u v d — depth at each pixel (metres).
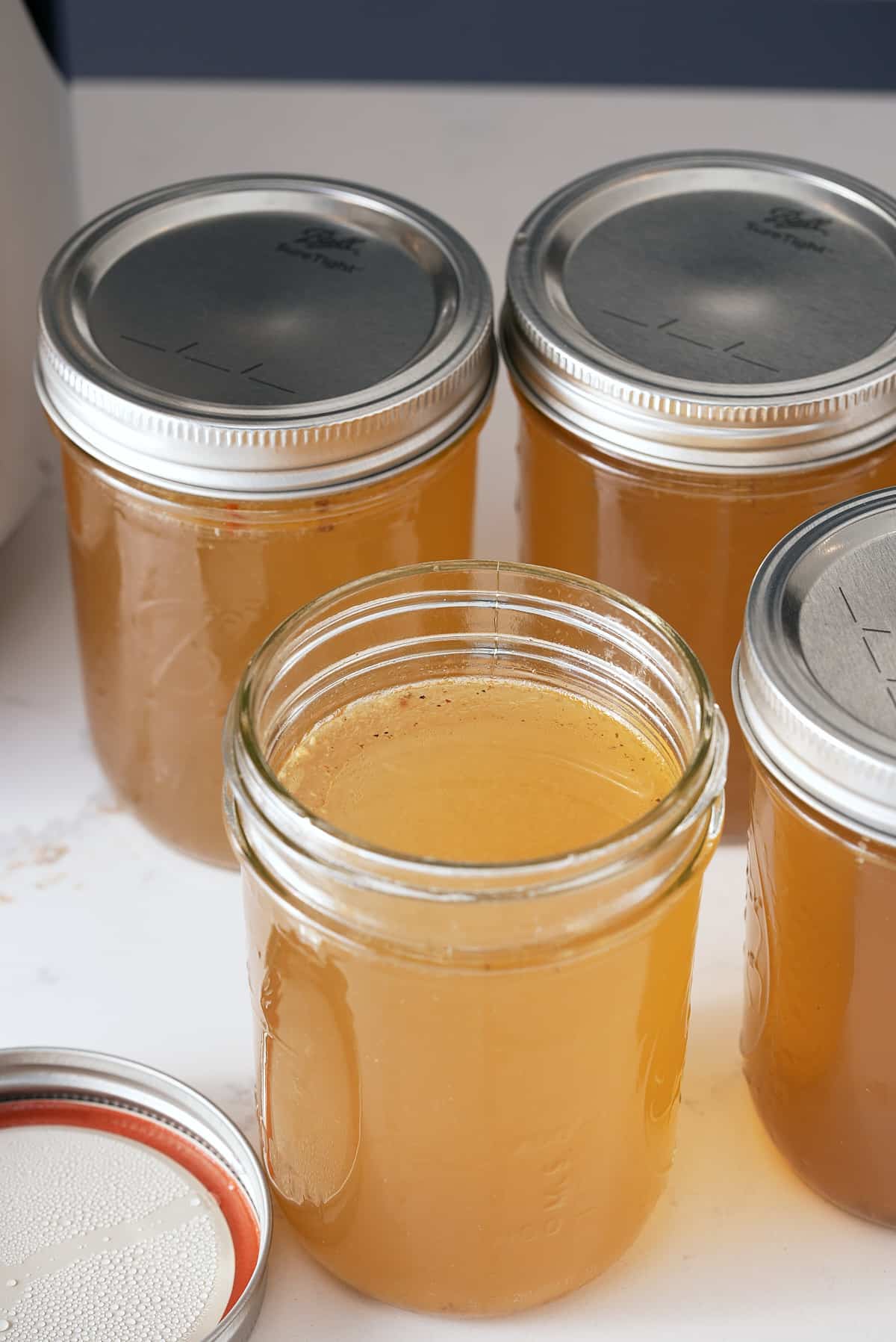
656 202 0.72
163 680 0.68
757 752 0.61
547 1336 0.62
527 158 0.86
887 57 0.88
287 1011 0.60
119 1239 0.63
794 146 0.86
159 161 0.86
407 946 0.58
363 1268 0.62
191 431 0.65
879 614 0.62
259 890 0.59
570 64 0.89
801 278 0.70
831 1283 0.63
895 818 0.59
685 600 0.68
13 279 0.74
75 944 0.69
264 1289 0.62
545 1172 0.60
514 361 0.69
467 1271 0.61
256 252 0.70
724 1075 0.66
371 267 0.70
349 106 0.88
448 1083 0.59
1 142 0.73
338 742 0.62
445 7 0.87
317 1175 0.61
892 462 0.67
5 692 0.75
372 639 0.62
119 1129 0.65
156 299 0.69
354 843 0.57
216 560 0.66
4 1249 0.62
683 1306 0.62
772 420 0.65
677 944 0.60
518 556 0.73
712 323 0.68
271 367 0.67
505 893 0.57
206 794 0.69
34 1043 0.67
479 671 0.63
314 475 0.65
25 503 0.76
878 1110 0.62
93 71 0.88
